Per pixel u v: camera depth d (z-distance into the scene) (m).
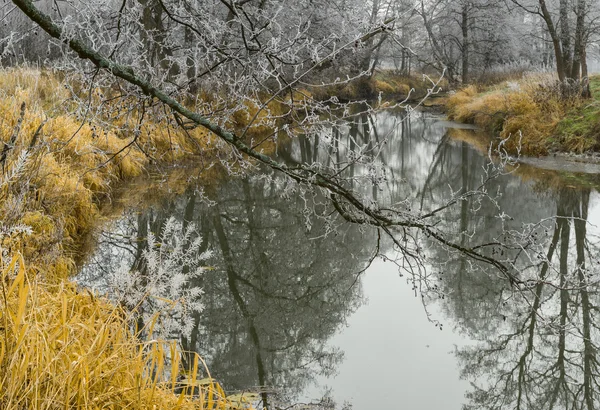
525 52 32.09
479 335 5.16
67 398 2.06
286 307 5.50
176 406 2.40
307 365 4.40
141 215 7.25
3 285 2.24
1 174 3.60
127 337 3.01
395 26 3.06
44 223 4.68
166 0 3.68
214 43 3.39
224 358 4.38
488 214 8.59
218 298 5.54
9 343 2.17
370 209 3.49
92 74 3.46
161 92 3.19
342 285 6.17
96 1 3.23
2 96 7.43
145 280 3.47
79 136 7.15
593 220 8.05
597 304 5.72
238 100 3.51
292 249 7.07
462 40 32.12
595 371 4.62
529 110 14.62
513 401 4.11
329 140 3.48
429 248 7.41
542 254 3.60
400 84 35.91
